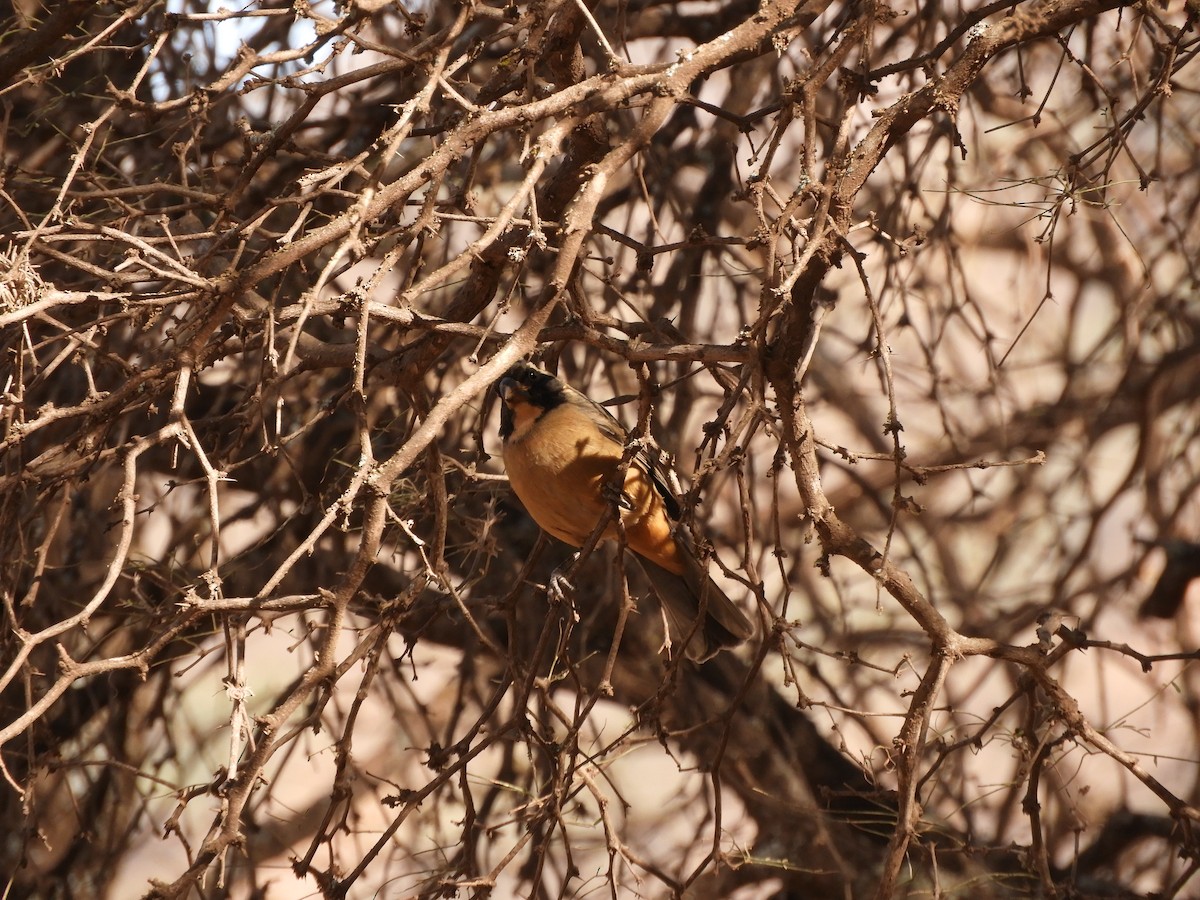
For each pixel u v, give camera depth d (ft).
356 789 42.55
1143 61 41.86
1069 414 48.96
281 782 44.73
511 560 38.47
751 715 40.86
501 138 36.91
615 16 37.91
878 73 25.70
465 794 23.18
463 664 37.32
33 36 28.25
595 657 39.27
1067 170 27.04
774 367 21.71
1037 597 48.60
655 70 22.86
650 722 22.66
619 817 42.96
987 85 40.40
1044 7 23.38
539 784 29.76
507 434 30.01
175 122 34.09
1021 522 47.50
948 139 39.75
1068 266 47.73
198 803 43.42
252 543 37.73
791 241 22.58
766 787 39.78
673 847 42.14
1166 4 31.04
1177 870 41.01
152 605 31.89
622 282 39.40
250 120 36.58
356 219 20.57
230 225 26.96
